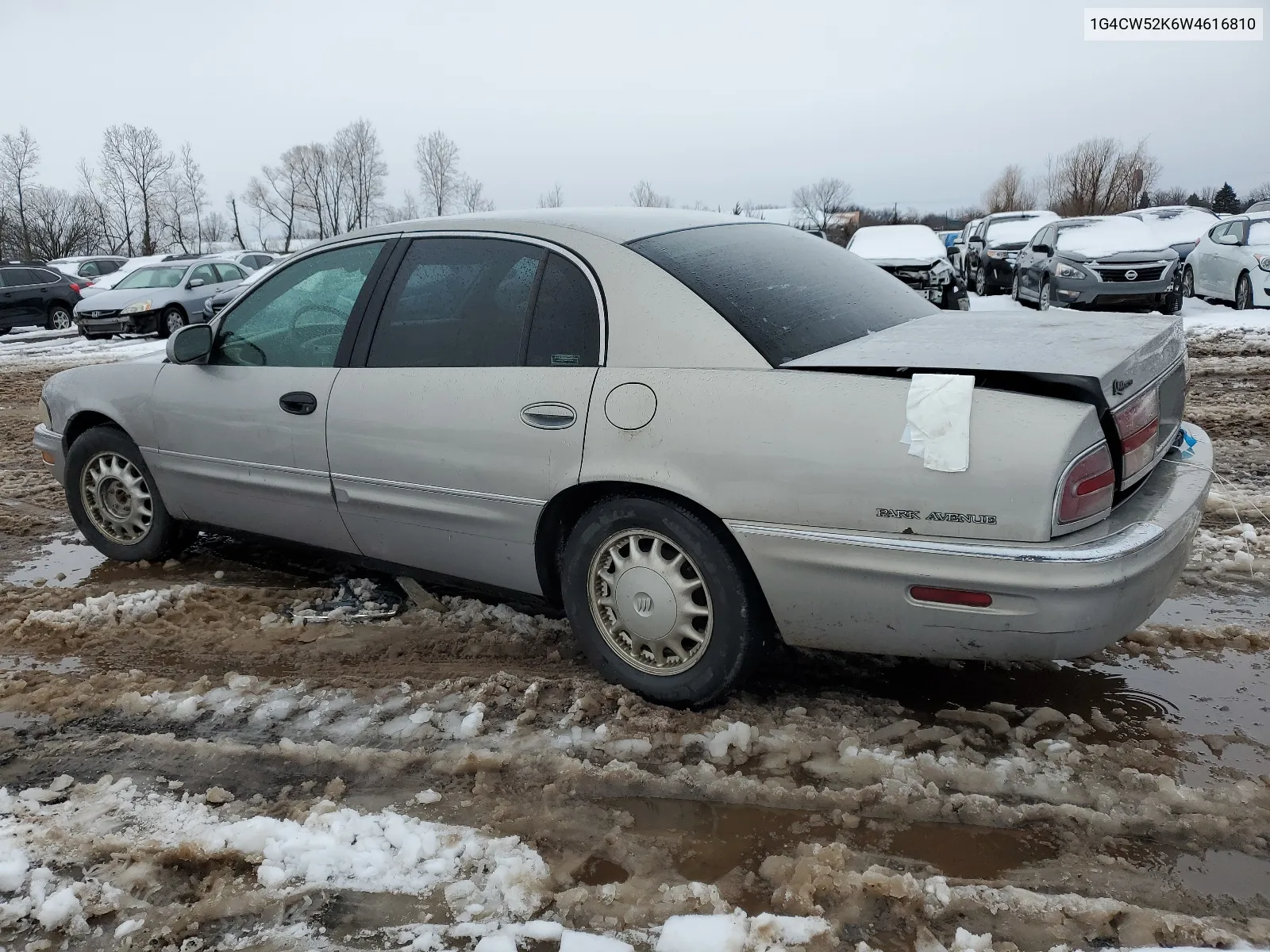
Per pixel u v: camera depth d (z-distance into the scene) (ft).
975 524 8.48
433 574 12.39
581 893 7.64
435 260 11.80
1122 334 9.52
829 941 7.09
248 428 13.14
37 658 12.43
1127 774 8.93
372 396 11.83
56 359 50.57
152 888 8.00
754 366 9.48
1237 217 48.21
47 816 8.99
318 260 12.89
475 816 8.81
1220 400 25.70
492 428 10.82
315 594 14.01
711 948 7.06
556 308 10.68
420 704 10.80
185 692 11.27
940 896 7.48
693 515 9.79
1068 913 7.29
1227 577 13.39
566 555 10.77
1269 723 9.82
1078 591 8.26
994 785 8.91
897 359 9.05
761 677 11.10
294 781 9.48
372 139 180.24
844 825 8.48
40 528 17.85
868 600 9.09
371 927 7.48
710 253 10.85
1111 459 8.58
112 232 196.65
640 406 9.81
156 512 15.06
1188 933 7.06
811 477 9.03
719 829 8.51
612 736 9.98
